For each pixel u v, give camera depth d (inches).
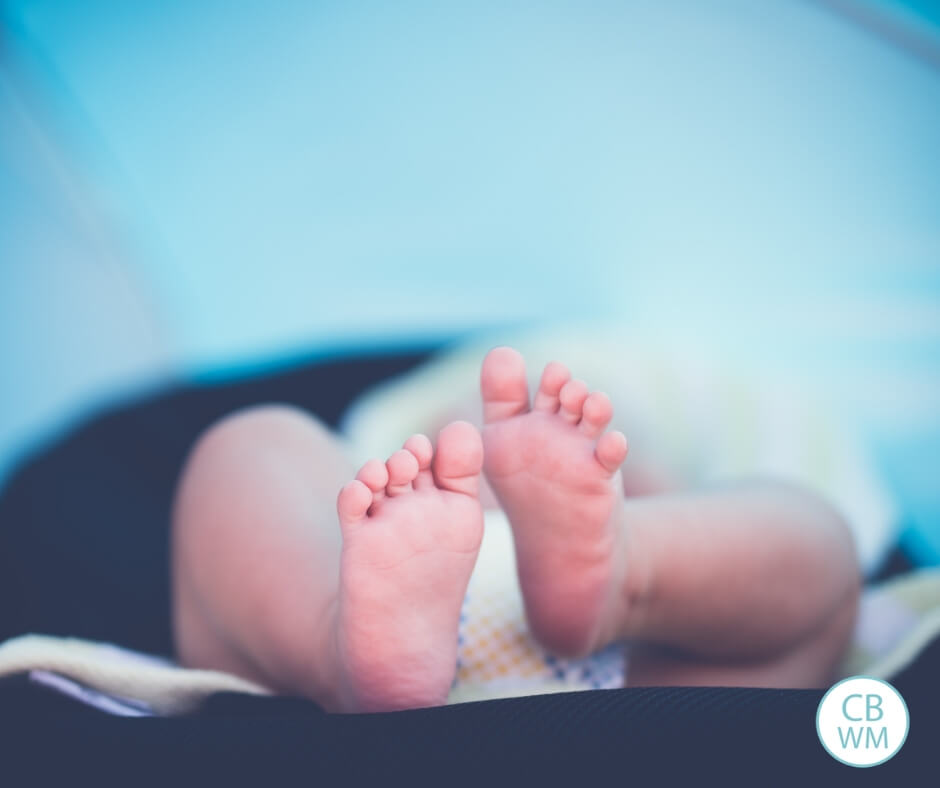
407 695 31.1
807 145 116.1
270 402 68.6
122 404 67.0
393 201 113.6
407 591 30.3
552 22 126.6
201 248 106.6
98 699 31.7
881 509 59.8
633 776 22.8
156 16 116.5
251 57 118.9
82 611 49.5
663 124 120.3
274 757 24.5
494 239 110.7
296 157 115.9
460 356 69.7
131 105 112.7
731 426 63.6
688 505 38.3
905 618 45.5
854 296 97.3
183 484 39.8
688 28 125.1
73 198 103.9
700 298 100.4
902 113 117.4
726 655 39.2
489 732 24.6
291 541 35.0
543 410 33.9
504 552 38.8
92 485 58.6
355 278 105.5
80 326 97.6
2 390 91.0
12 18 107.7
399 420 62.8
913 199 108.4
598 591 34.0
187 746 25.5
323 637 32.0
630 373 65.0
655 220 110.6
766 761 23.1
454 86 122.3
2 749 27.0
